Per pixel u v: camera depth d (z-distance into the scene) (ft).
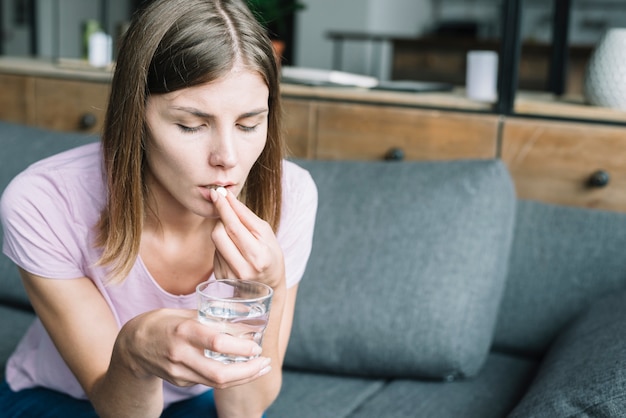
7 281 5.87
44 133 6.29
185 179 3.01
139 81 2.98
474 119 5.84
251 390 3.42
